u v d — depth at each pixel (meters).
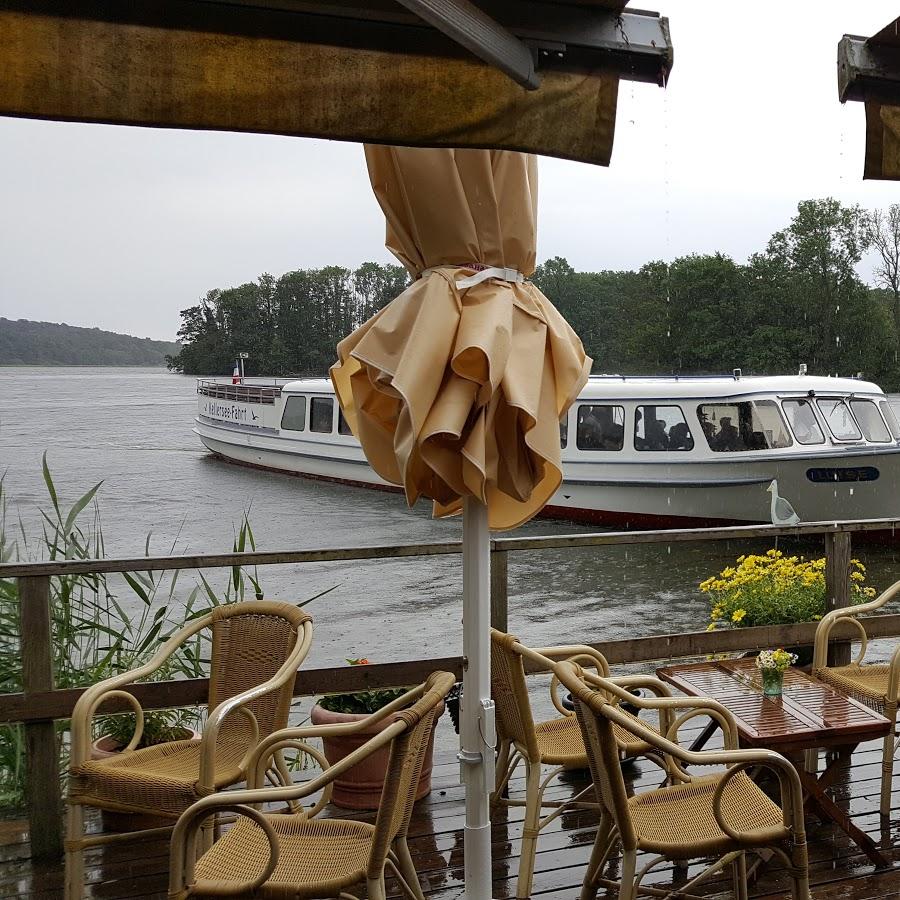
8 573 3.73
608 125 2.17
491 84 2.11
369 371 2.79
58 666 4.98
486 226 2.75
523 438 2.77
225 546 18.84
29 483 29.41
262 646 3.81
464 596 2.95
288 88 2.01
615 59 2.14
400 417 2.67
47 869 3.72
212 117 1.98
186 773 3.40
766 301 67.94
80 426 58.19
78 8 1.88
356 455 24.86
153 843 3.92
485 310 2.64
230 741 3.65
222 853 2.85
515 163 2.78
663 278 72.44
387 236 2.98
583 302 76.56
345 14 2.00
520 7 2.04
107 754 4.11
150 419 65.81
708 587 6.19
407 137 2.08
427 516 21.84
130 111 1.93
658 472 17.97
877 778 4.45
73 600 5.29
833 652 4.97
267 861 2.81
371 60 2.05
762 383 17.78
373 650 11.48
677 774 3.46
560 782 4.46
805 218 64.62
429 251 2.76
